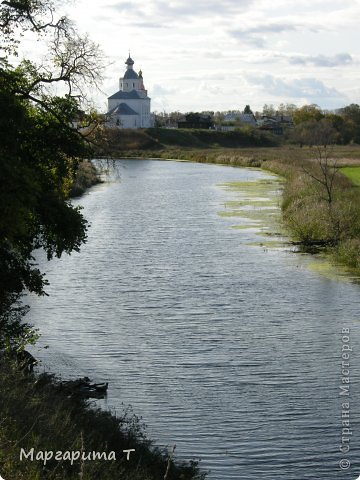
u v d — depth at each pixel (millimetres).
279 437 17266
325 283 32219
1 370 16500
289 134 196750
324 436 17297
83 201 65312
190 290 31078
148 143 160750
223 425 17812
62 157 23812
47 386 17328
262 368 21625
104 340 24125
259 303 28906
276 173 94812
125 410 18469
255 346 23562
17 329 22141
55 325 25812
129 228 48625
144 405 18922
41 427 13453
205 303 28906
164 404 19000
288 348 23391
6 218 18281
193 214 55594
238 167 112312
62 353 22844
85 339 24234
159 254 39281
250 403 19078
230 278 33344
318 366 21781
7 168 17984
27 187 18391
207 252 39688
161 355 22750
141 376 20906
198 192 72375
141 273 34469
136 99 194500
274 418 18250
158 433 17344
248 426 17703
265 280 32906
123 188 78000
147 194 71438
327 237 41000
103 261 37312
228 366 21750
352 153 119688
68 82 23797
